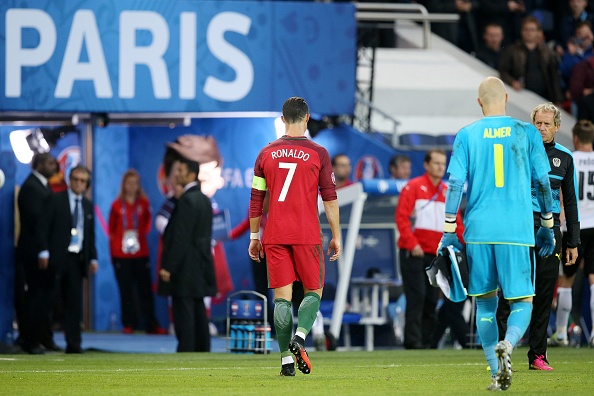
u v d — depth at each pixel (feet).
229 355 145.28
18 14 171.32
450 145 209.46
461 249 86.33
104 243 211.61
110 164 210.38
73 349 150.30
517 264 83.05
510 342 80.18
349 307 177.17
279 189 92.68
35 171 155.43
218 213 206.49
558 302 160.56
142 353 151.84
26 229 152.87
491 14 249.96
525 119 222.48
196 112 178.29
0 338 159.12
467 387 87.76
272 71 180.75
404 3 241.76
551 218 88.89
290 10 181.57
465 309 177.27
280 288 93.76
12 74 171.12
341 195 166.71
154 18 175.73
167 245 153.89
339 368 114.52
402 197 160.15
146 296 209.15
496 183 83.97
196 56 177.47
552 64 231.91
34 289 151.94
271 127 208.03
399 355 144.56
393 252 182.60
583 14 257.14
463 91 222.48
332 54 183.42
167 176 210.18
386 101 219.20
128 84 174.81
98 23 173.68
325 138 197.06
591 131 150.51
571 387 87.97
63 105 172.65
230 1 179.01
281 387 86.89
